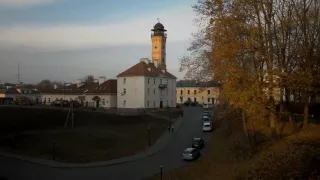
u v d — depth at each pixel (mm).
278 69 20031
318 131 23766
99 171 31203
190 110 82312
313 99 29125
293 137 22688
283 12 22859
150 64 85812
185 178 25141
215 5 21188
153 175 28672
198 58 30297
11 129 50000
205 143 41844
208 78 30500
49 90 101062
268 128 29547
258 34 20094
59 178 28859
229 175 20016
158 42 101125
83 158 35938
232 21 20359
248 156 22969
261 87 19531
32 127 52000
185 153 33938
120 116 61875
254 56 20766
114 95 84750
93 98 85688
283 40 21984
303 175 14805
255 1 20516
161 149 40156
